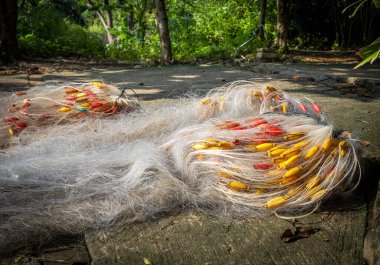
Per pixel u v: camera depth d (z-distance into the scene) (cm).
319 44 573
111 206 63
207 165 70
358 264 54
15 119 99
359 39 555
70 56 398
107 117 107
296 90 179
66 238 59
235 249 57
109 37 632
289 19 568
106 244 57
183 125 97
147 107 132
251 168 67
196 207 67
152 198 66
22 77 224
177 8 554
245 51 403
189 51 406
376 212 63
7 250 55
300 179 67
